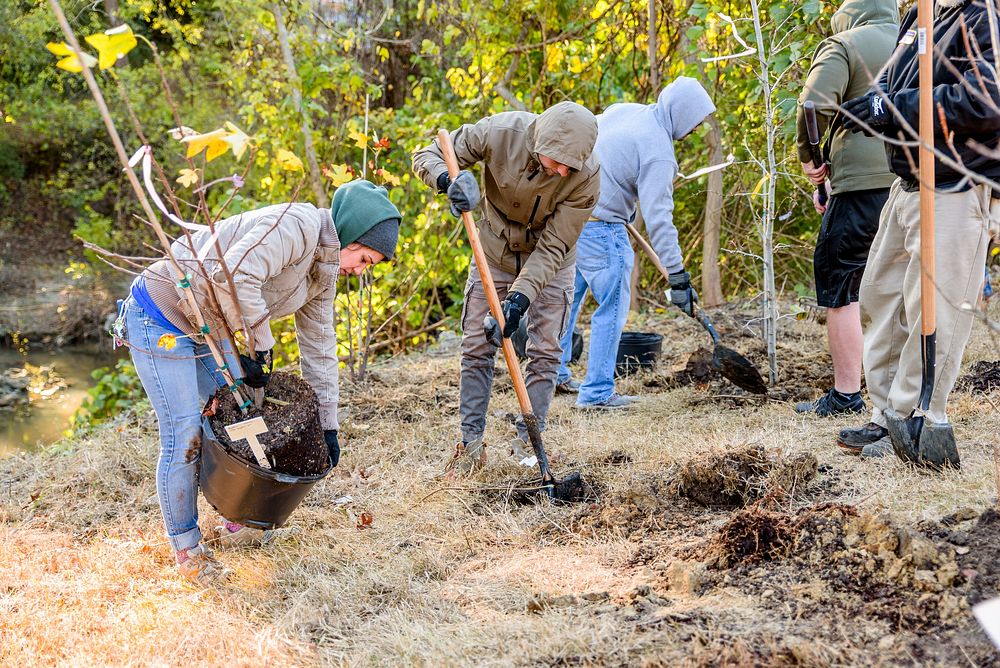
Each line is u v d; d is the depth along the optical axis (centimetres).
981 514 263
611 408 479
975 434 349
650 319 709
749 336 612
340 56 869
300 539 324
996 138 290
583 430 435
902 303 344
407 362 625
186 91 1327
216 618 270
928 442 308
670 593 265
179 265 275
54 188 1592
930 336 301
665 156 425
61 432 880
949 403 393
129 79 1330
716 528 301
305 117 756
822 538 261
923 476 309
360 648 252
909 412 322
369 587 287
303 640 259
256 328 273
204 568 295
